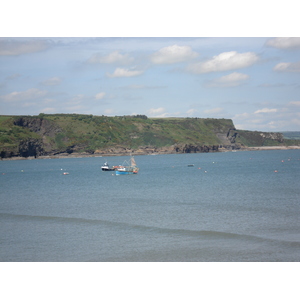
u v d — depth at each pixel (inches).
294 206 2289.6
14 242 1576.0
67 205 2534.5
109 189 3513.8
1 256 1398.9
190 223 1868.8
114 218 2026.3
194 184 3779.5
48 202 2709.2
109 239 1604.3
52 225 1878.7
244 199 2618.1
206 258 1344.7
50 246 1513.3
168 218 1999.3
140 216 2070.6
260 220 1909.4
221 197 2751.0
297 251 1405.0
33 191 3503.9
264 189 3179.1
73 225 1871.3
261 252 1397.6
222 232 1675.7
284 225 1795.0
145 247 1482.5
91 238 1624.0
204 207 2320.4
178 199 2699.3
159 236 1635.1
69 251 1446.9
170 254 1395.2
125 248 1473.9
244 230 1711.4
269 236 1601.9
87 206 2468.0
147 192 3193.9
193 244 1509.6
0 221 1991.9
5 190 3661.4
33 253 1429.6
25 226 1865.2
